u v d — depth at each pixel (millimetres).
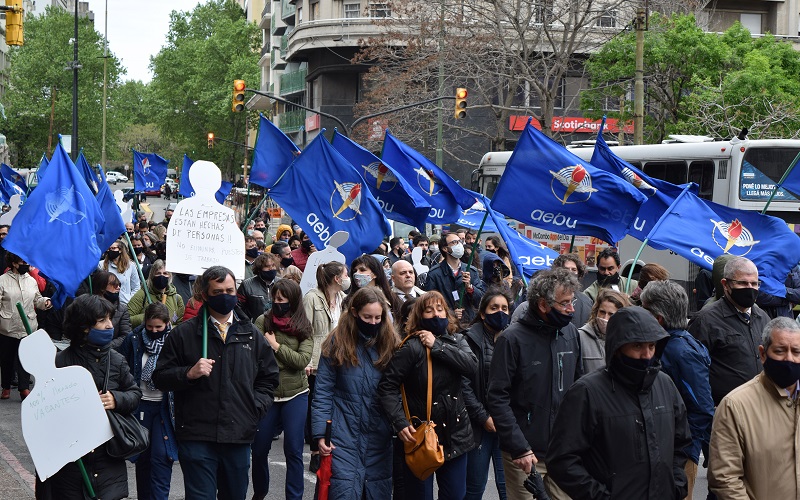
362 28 51219
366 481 6812
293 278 9906
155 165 30266
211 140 48906
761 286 9547
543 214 9953
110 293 9312
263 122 13008
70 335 6184
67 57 90250
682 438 5160
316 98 55500
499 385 6383
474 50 34125
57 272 8000
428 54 34969
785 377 5055
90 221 8188
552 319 6387
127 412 6281
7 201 23969
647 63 32000
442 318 6664
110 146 95188
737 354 7219
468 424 6766
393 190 12828
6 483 8547
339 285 8812
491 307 7203
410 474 6875
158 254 16344
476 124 45844
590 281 21266
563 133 44906
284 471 9656
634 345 4836
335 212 11336
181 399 6664
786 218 18328
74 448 6008
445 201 12922
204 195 7523
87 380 6066
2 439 10500
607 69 33250
